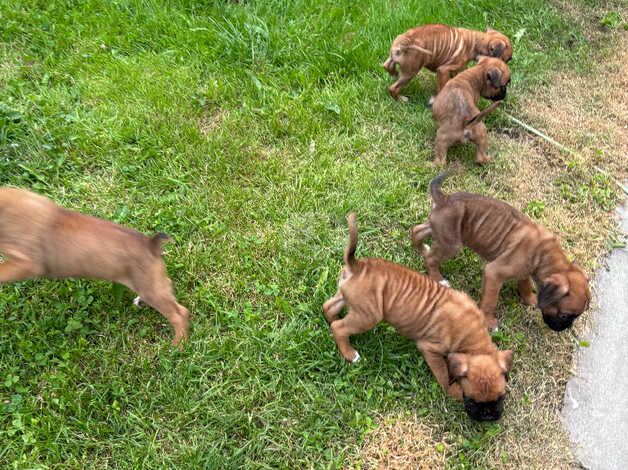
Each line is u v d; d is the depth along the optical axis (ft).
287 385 3.69
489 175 5.07
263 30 5.86
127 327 3.83
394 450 3.52
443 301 3.54
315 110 5.36
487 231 3.98
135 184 4.62
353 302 3.55
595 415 3.83
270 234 4.42
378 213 4.66
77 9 6.00
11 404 3.41
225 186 4.69
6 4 5.83
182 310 3.71
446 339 3.52
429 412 3.66
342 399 3.65
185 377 3.63
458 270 4.37
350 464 3.44
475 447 3.55
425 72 6.02
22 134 4.74
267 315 4.00
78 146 4.78
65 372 3.60
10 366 3.58
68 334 3.76
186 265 4.15
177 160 4.83
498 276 3.96
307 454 3.45
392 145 5.18
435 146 5.08
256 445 3.43
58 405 3.44
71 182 4.55
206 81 5.52
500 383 3.33
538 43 6.49
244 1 6.30
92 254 3.36
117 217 4.34
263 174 4.83
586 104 5.88
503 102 5.73
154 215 4.41
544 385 3.89
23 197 3.31
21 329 3.75
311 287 4.17
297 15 6.16
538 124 5.61
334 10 6.24
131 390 3.58
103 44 5.69
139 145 4.89
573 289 3.76
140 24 5.89
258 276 4.18
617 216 4.98
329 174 4.88
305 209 4.62
